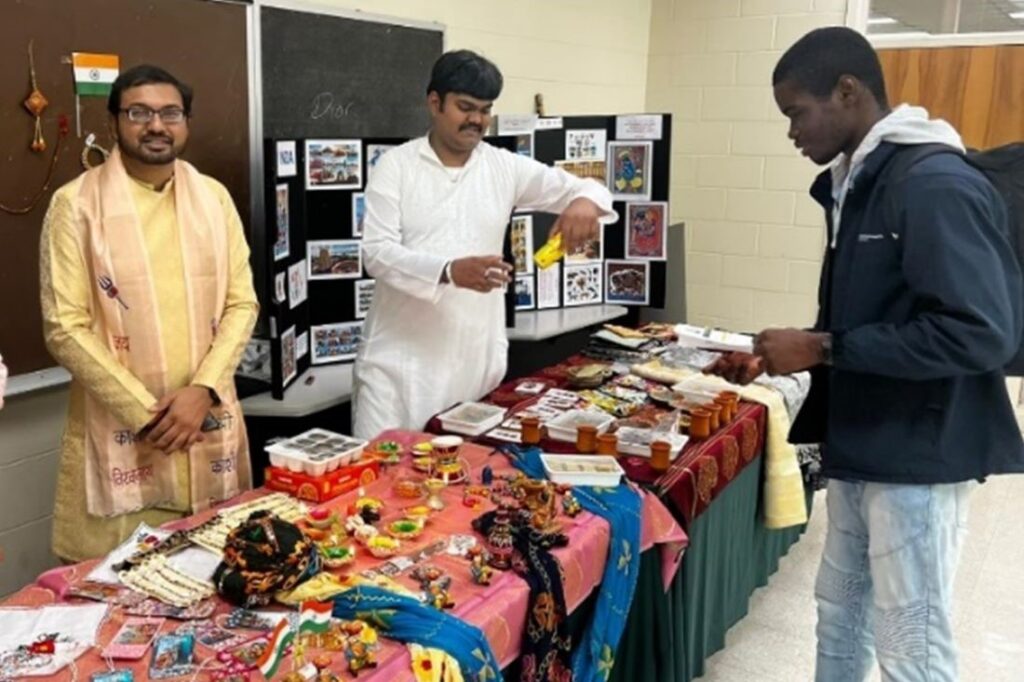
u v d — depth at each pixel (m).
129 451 1.79
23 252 2.19
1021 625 2.77
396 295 2.29
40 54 2.14
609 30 4.51
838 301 1.66
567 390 2.62
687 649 2.18
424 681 1.17
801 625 2.79
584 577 1.58
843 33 1.60
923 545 1.59
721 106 4.71
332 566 1.42
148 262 1.76
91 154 2.29
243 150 2.69
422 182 2.23
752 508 2.65
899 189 1.49
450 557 1.50
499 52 3.81
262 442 2.62
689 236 4.92
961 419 1.55
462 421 2.19
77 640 1.20
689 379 2.72
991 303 1.39
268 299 2.49
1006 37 4.08
